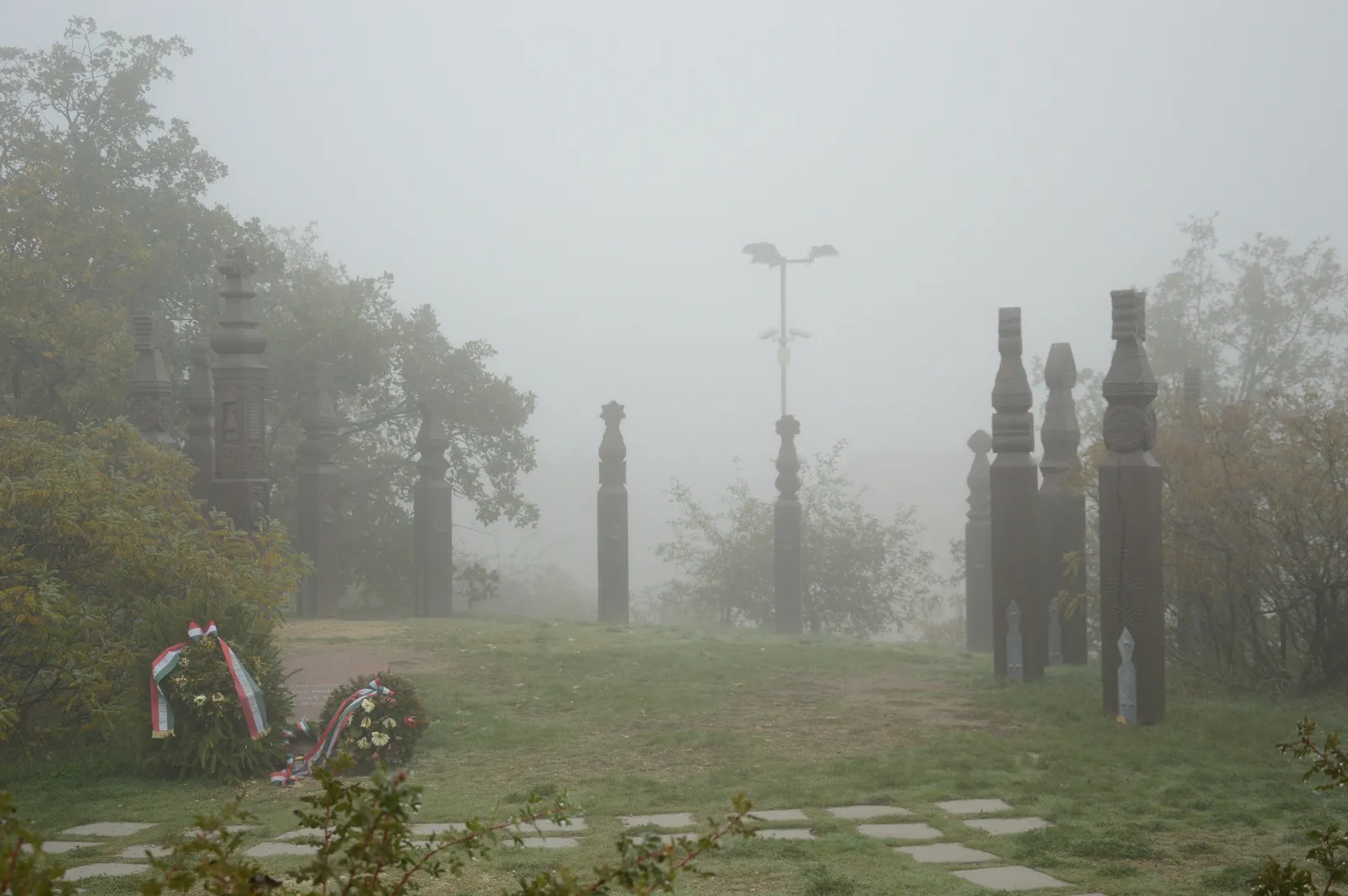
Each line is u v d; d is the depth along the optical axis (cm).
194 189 3000
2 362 2316
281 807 938
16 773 1073
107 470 1415
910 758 1063
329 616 2528
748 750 1119
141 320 1889
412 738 1098
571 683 1531
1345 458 1376
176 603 1135
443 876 692
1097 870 707
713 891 671
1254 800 891
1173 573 1502
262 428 1894
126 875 727
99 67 2903
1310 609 1445
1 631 1146
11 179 2497
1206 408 1761
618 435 2723
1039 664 1548
